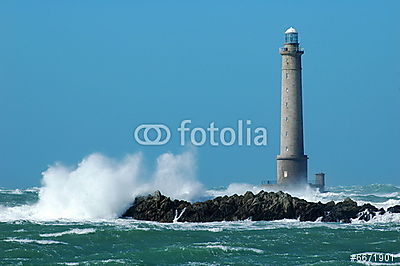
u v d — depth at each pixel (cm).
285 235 12825
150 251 11369
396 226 13912
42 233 12631
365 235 12950
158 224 14012
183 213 14550
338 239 12594
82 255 11319
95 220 14550
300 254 11488
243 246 11888
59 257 11162
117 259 11019
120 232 12619
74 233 12525
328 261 10925
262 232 13100
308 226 13875
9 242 11862
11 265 10619
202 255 11300
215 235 12775
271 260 11062
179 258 11144
